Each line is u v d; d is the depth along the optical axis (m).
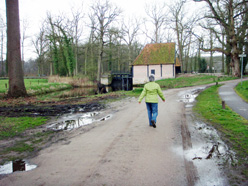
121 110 9.50
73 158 3.98
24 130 6.20
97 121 7.32
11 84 16.31
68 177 3.22
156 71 41.56
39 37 51.25
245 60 37.03
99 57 40.75
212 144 4.53
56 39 42.38
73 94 23.50
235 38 30.47
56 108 10.72
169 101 11.82
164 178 3.12
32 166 3.67
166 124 6.45
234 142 4.56
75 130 6.13
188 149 4.29
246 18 29.28
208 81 28.00
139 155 4.04
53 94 23.22
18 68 16.33
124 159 3.86
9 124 6.95
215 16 28.50
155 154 4.07
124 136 5.32
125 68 73.06
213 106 9.03
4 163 3.82
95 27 38.62
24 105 12.30
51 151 4.40
